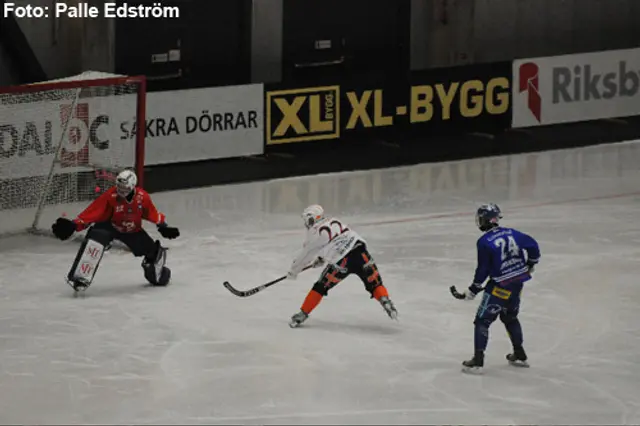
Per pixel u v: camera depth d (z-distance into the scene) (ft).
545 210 141.90
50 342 93.97
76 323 99.04
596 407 80.43
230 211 141.69
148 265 108.88
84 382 84.74
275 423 76.89
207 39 155.74
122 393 82.48
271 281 106.73
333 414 78.48
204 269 116.67
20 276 114.32
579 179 159.33
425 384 84.38
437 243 126.52
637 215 139.33
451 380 85.35
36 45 144.56
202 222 136.15
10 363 88.89
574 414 79.00
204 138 154.10
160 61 152.87
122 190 104.17
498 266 84.69
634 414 79.15
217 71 157.17
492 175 162.30
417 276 113.80
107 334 96.02
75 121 131.54
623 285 111.04
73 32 146.61
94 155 133.80
